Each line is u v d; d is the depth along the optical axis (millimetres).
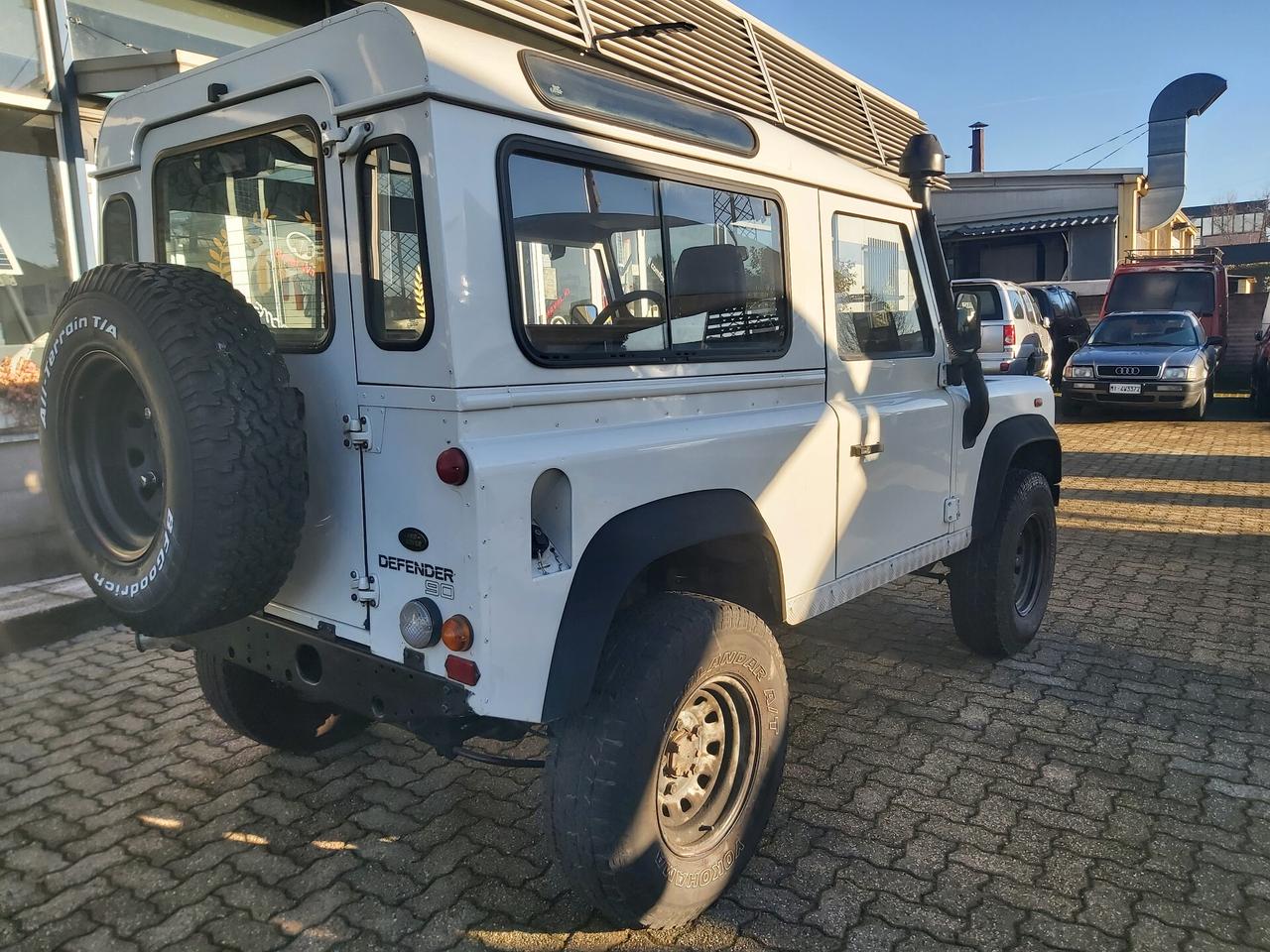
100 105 5922
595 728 2361
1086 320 18062
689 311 2836
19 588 5277
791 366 3217
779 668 2828
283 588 2680
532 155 2352
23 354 5621
